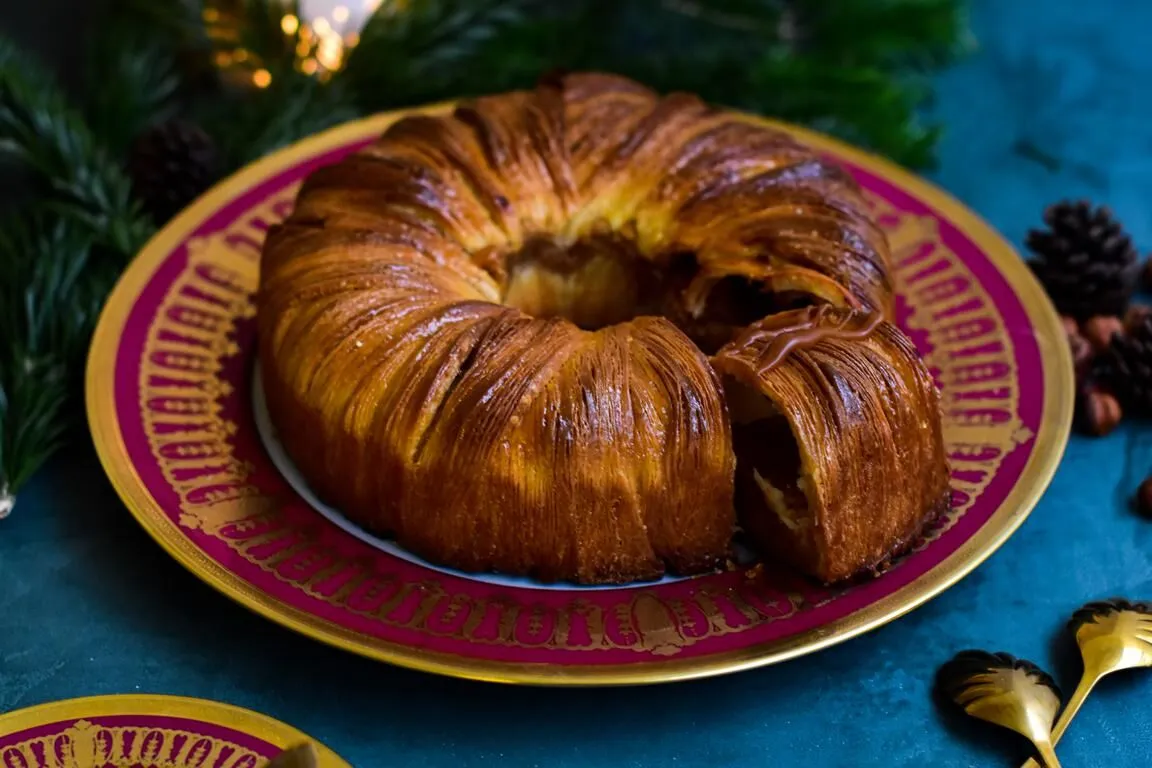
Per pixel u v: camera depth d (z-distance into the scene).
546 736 0.73
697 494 0.75
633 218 0.85
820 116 1.01
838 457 0.74
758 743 0.73
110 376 0.83
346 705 0.74
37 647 0.75
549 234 0.84
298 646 0.76
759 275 0.81
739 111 0.99
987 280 0.89
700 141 0.86
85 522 0.80
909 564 0.76
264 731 0.71
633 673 0.71
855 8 1.05
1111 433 0.86
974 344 0.86
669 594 0.76
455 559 0.76
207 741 0.71
